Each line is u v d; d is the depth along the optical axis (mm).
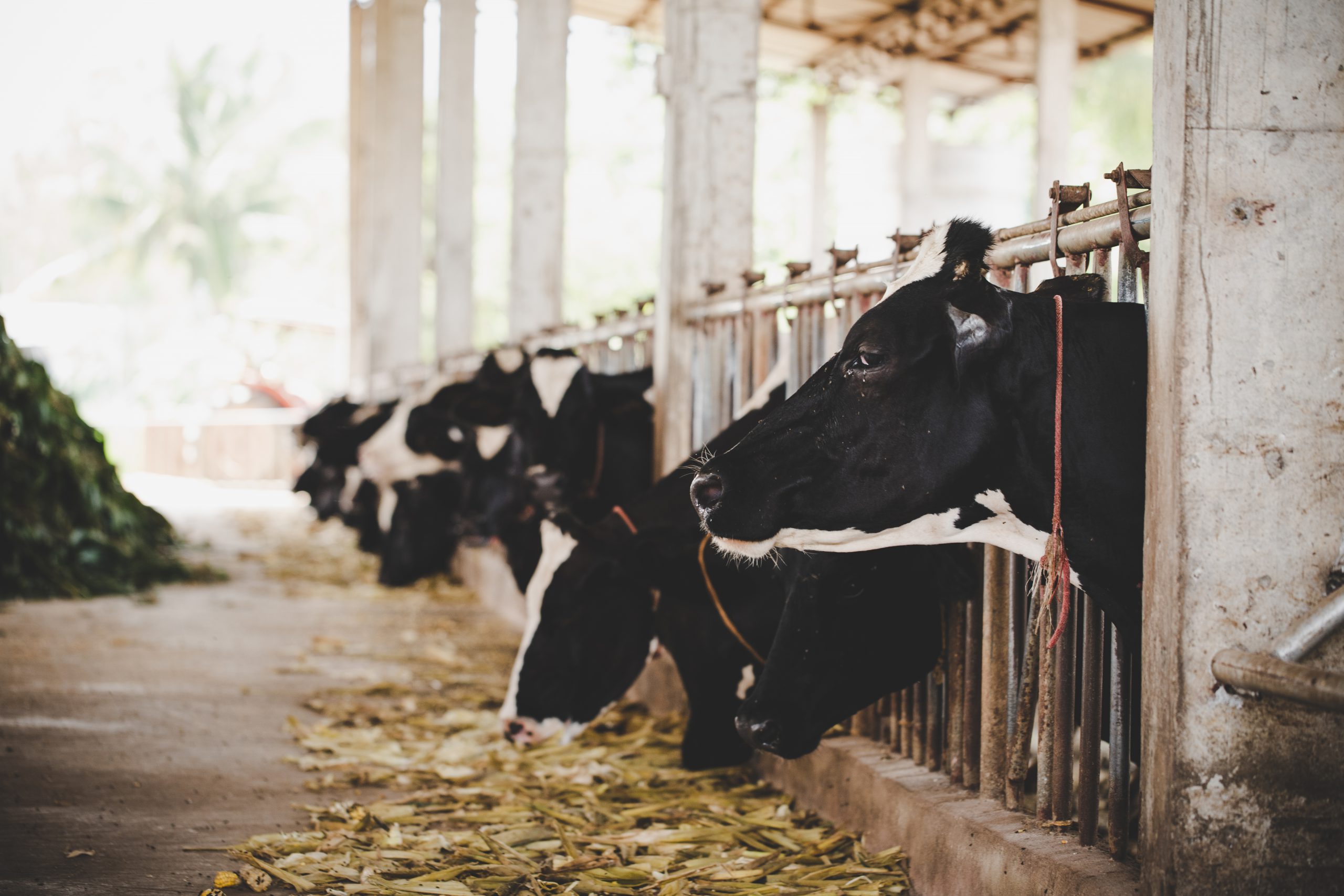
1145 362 2539
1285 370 2289
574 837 3609
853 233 21547
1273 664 2148
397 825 3691
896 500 2613
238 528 15164
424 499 9383
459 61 12062
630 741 4883
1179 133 2277
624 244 28750
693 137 5566
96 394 39906
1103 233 2826
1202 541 2293
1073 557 2590
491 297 31906
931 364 2541
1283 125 2271
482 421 6344
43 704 5266
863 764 3656
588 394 5719
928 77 16312
